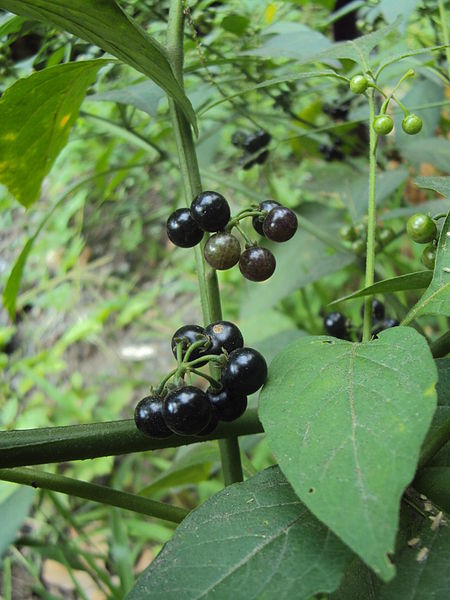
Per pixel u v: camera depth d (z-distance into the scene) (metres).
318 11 0.27
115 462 0.36
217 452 0.19
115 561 0.24
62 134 0.16
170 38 0.13
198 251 0.13
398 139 0.22
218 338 0.11
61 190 0.50
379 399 0.09
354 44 0.13
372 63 0.19
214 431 0.12
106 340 0.46
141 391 0.42
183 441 0.12
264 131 0.23
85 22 0.11
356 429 0.09
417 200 0.33
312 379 0.10
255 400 0.19
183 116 0.14
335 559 0.09
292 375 0.10
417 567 0.10
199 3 0.20
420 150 0.21
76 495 0.13
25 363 0.43
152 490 0.20
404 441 0.08
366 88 0.12
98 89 0.21
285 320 0.32
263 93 0.22
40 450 0.11
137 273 0.50
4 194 0.46
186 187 0.14
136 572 0.30
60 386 0.43
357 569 0.11
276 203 0.12
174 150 0.32
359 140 0.26
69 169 0.47
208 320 0.13
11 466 0.11
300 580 0.09
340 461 0.08
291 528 0.10
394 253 0.31
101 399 0.42
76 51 0.21
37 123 0.15
